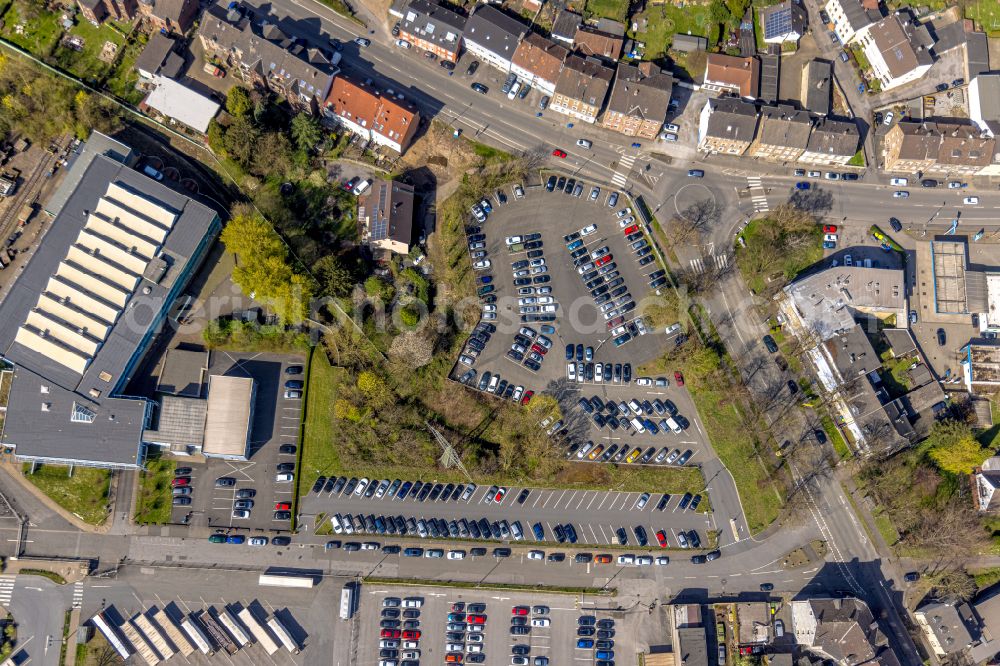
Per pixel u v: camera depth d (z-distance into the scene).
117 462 133.12
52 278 135.25
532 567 138.38
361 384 137.25
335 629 135.38
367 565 137.50
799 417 144.50
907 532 141.25
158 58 143.75
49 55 144.50
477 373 143.50
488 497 139.88
